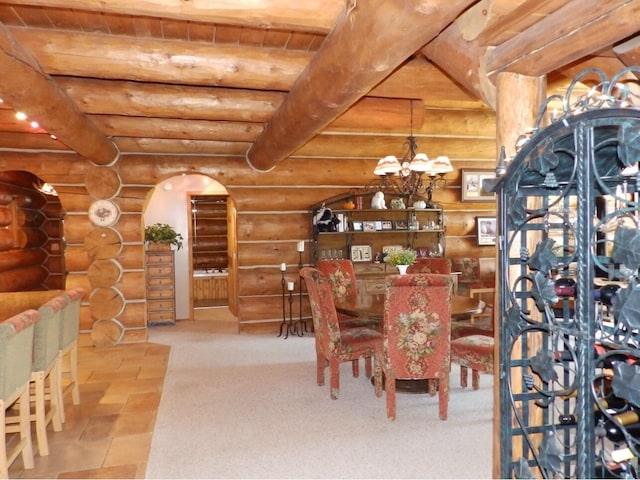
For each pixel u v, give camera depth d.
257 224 6.14
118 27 3.02
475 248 6.84
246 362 4.95
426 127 6.29
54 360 3.19
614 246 1.30
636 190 1.45
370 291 5.09
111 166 5.68
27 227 7.51
